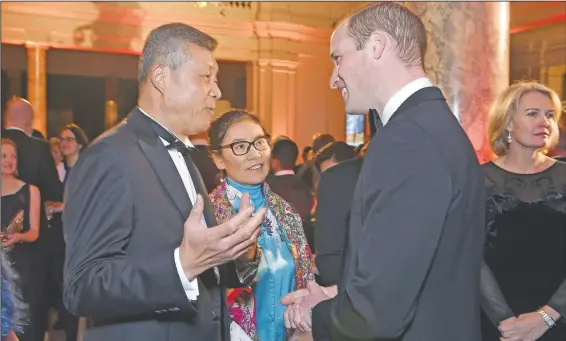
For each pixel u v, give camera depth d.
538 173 2.42
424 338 1.33
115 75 10.68
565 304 2.24
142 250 1.51
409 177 1.29
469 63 3.33
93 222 1.48
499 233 2.39
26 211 3.78
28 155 4.00
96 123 10.62
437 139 1.34
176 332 1.60
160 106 1.66
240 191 2.35
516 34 10.42
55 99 10.24
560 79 9.70
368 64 1.48
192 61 1.63
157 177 1.58
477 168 1.43
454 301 1.36
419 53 1.49
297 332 2.25
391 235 1.27
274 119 11.62
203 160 3.50
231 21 11.12
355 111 1.55
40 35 9.66
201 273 1.59
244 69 11.57
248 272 1.93
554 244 2.35
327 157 3.79
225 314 1.81
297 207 4.00
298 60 11.79
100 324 1.61
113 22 10.23
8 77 9.50
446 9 3.32
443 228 1.33
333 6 11.89
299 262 2.34
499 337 2.37
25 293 3.77
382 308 1.26
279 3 11.46
